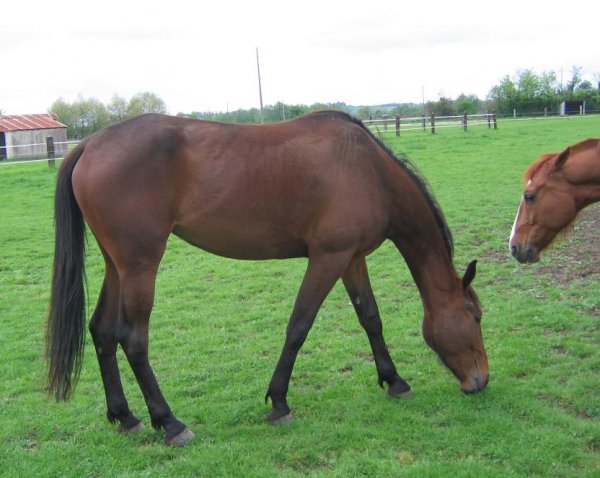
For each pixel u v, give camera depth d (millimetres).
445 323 4027
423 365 4734
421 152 19453
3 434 3840
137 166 3516
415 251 4102
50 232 10375
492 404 3949
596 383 4145
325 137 3848
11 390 4543
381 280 7004
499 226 9273
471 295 4113
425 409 3984
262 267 7855
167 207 3592
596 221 9227
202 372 4762
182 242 9539
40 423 3977
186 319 6023
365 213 3811
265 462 3393
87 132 36188
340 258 3822
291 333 3836
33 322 6148
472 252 7984
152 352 5246
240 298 6691
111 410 3861
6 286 7512
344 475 3186
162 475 3303
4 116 32906
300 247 3936
